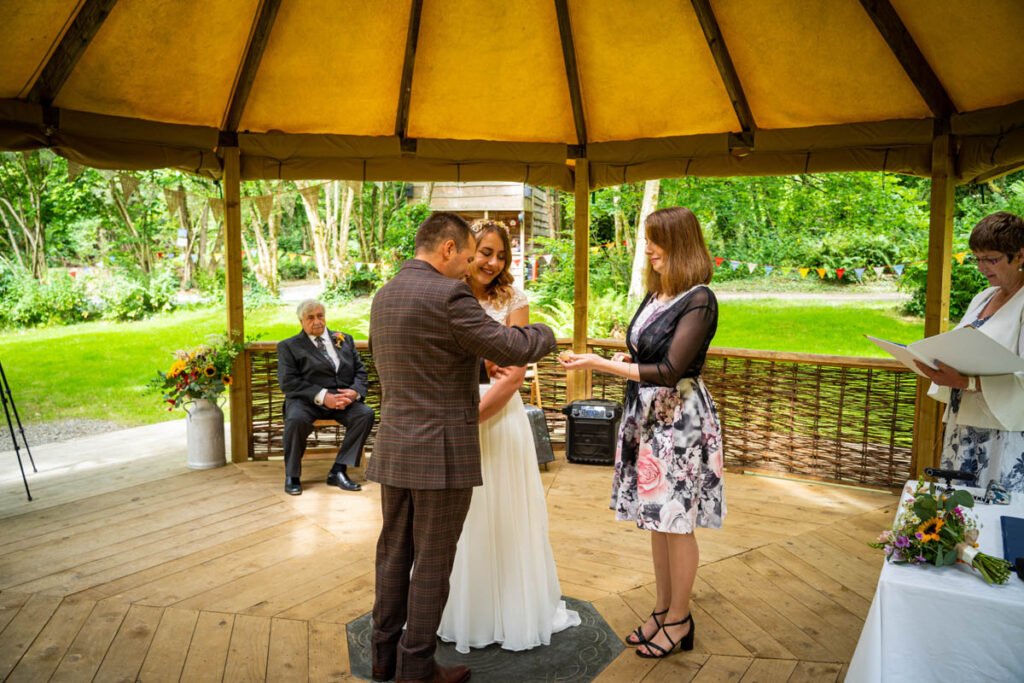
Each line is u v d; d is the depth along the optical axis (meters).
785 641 2.70
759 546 3.62
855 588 3.15
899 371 4.41
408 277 2.24
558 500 4.32
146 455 5.34
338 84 4.75
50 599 3.00
